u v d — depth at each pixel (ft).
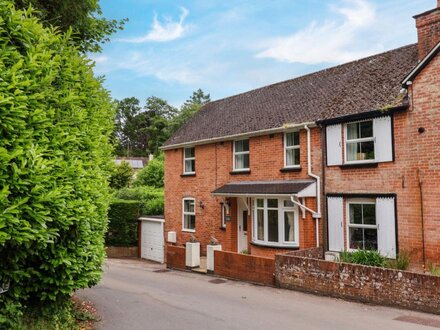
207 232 64.54
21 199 15.14
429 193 38.50
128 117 269.44
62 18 28.07
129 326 26.27
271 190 50.37
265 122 56.95
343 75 55.72
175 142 72.54
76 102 21.21
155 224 71.05
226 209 60.59
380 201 42.24
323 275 36.99
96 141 23.77
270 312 30.83
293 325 27.30
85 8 28.94
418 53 44.19
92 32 30.83
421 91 39.50
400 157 40.88
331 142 47.34
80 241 21.15
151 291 39.17
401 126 40.98
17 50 17.67
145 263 66.23
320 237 47.93
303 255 44.86
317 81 59.62
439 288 29.40
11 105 15.39
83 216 19.54
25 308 19.99
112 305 32.27
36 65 17.22
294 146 52.49
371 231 43.45
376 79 48.88
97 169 23.90
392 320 28.27
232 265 46.98
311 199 48.67
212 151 64.64
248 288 41.09
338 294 35.68
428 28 41.42
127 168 123.95
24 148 15.90
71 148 20.12
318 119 48.49
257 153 57.11
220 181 62.75
